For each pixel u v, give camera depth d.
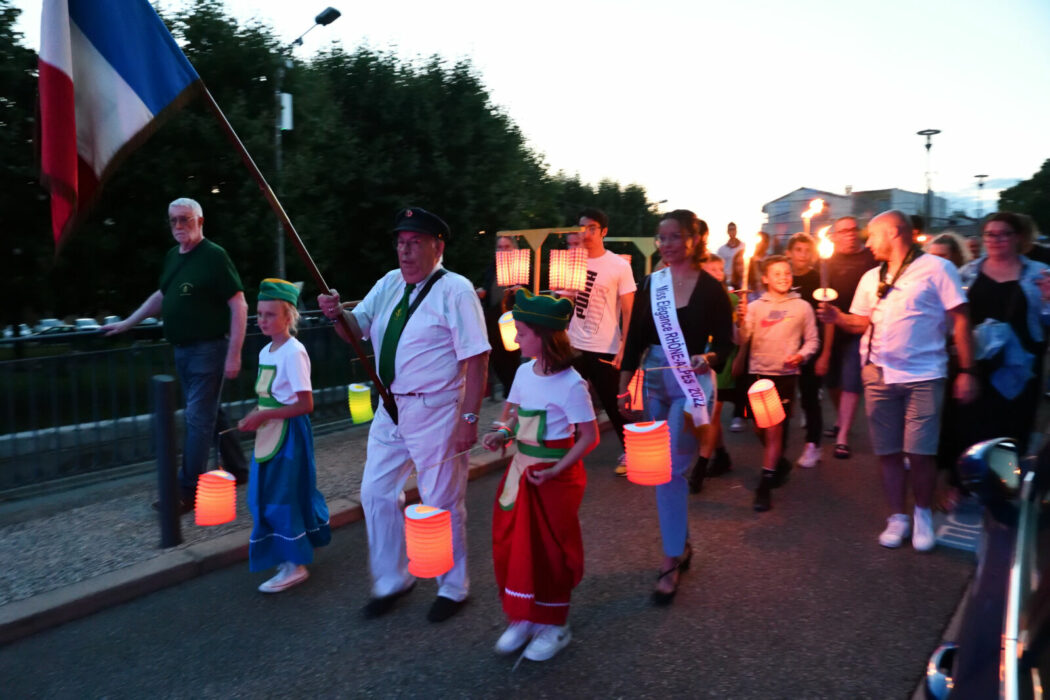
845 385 6.32
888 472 4.49
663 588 3.84
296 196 14.82
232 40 14.29
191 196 13.43
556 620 3.32
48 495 5.66
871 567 4.19
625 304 5.97
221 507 3.99
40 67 2.98
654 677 3.18
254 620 3.84
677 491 3.81
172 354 6.47
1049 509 2.05
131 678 3.34
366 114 19.11
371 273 18.88
